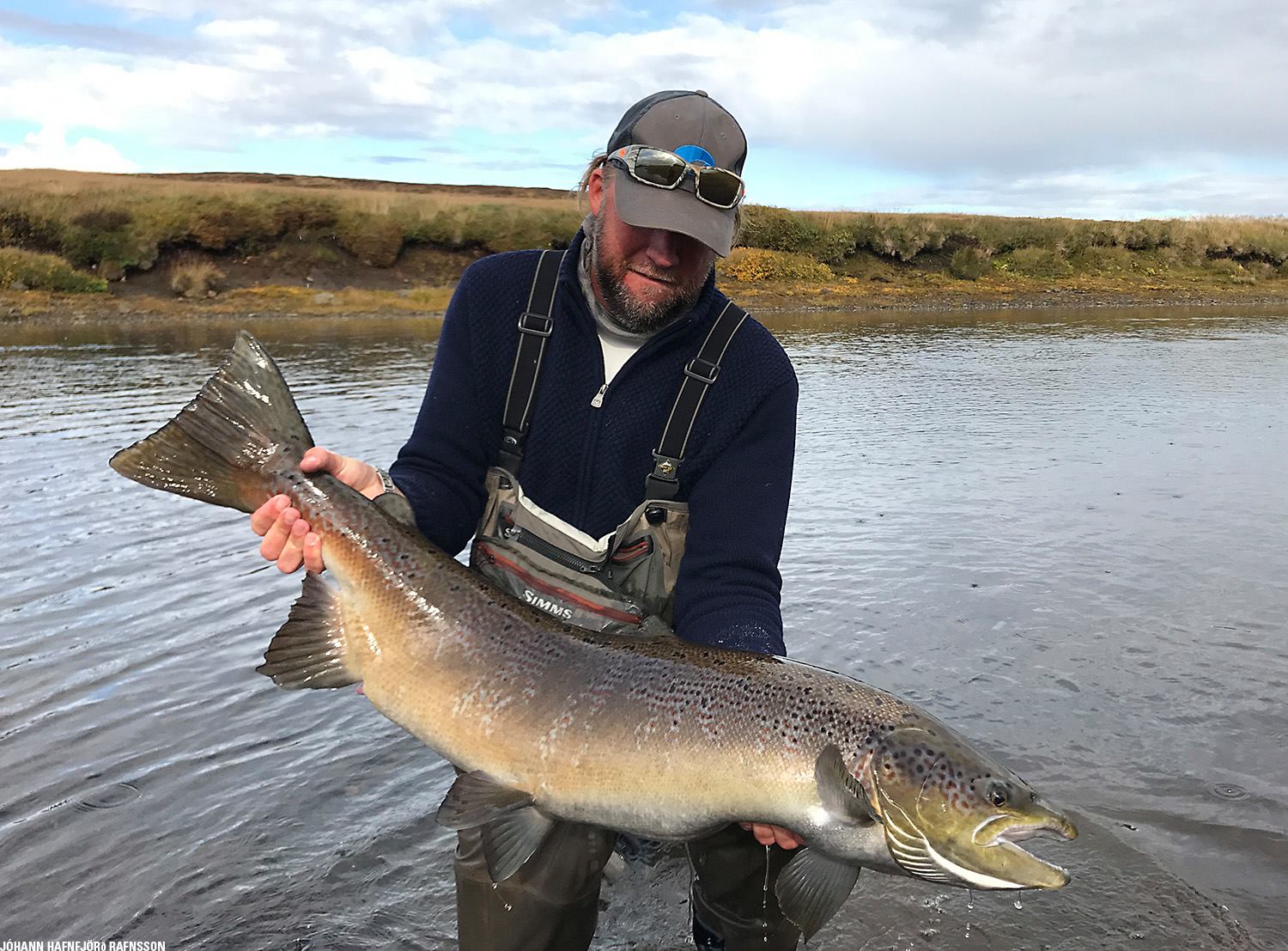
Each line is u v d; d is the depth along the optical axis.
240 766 1.90
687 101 1.31
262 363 1.33
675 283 1.32
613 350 1.40
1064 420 5.33
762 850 1.41
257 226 13.12
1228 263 17.50
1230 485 3.83
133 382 6.19
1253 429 5.00
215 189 14.18
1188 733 1.94
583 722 1.21
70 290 11.63
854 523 3.36
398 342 8.89
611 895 1.61
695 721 1.19
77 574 2.86
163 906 1.52
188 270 12.27
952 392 6.44
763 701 1.20
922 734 1.17
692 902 1.51
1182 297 15.49
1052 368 7.66
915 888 1.57
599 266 1.33
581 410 1.40
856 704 1.20
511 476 1.43
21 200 12.35
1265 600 2.61
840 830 1.16
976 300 14.92
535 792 1.22
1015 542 3.13
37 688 2.18
